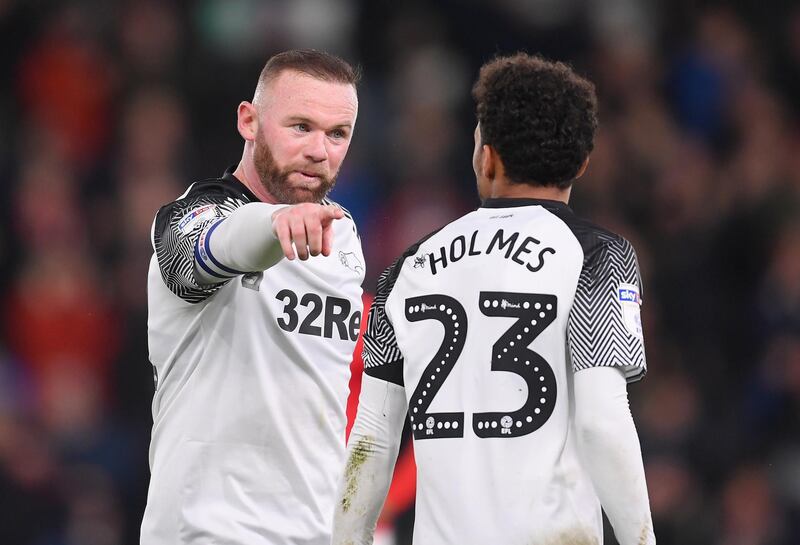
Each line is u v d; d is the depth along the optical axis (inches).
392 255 1350.9
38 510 1151.6
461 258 481.1
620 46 1568.7
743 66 1595.7
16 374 1249.4
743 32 1612.9
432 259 488.7
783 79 1598.2
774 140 1519.4
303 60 569.0
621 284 462.6
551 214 478.0
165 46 1475.1
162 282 571.8
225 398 557.9
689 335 1320.1
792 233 1395.2
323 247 461.7
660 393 1232.8
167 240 534.3
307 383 570.3
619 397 451.2
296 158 562.6
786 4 1625.2
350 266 593.0
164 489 563.5
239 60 1459.2
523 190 486.6
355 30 1508.4
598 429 446.6
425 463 472.4
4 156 1389.0
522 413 458.0
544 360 460.1
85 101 1449.3
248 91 1448.1
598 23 1579.7
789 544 1165.7
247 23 1470.2
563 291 461.7
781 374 1284.4
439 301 480.1
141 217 1317.7
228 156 1416.1
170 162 1386.6
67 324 1269.7
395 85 1475.1
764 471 1193.4
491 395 462.3
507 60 493.0
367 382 502.0
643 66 1563.7
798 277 1354.6
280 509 563.5
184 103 1440.7
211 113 1441.9
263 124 567.2
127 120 1418.6
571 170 484.4
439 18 1534.2
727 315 1353.3
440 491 465.7
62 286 1282.0
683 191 1438.2
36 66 1473.9
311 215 460.1
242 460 558.6
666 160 1475.1
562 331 461.1
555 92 478.3
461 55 1530.5
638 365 457.1
